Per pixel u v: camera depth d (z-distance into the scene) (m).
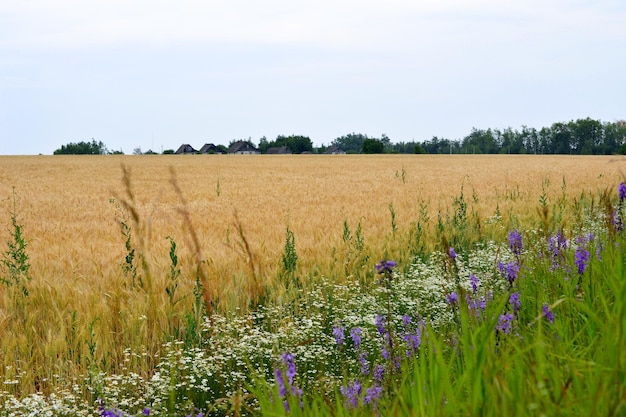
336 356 6.18
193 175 46.53
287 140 186.50
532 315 4.59
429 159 77.81
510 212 16.05
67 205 26.47
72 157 88.62
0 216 22.22
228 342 6.71
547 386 2.34
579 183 29.80
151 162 69.50
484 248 12.39
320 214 19.14
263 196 28.30
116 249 13.24
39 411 5.46
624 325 2.52
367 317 6.82
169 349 6.82
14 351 7.01
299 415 2.59
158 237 14.71
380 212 19.27
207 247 12.41
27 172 50.84
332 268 10.76
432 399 2.24
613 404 1.92
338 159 78.31
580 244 5.94
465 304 3.61
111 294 8.62
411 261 10.96
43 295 8.77
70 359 7.04
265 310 8.63
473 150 176.12
